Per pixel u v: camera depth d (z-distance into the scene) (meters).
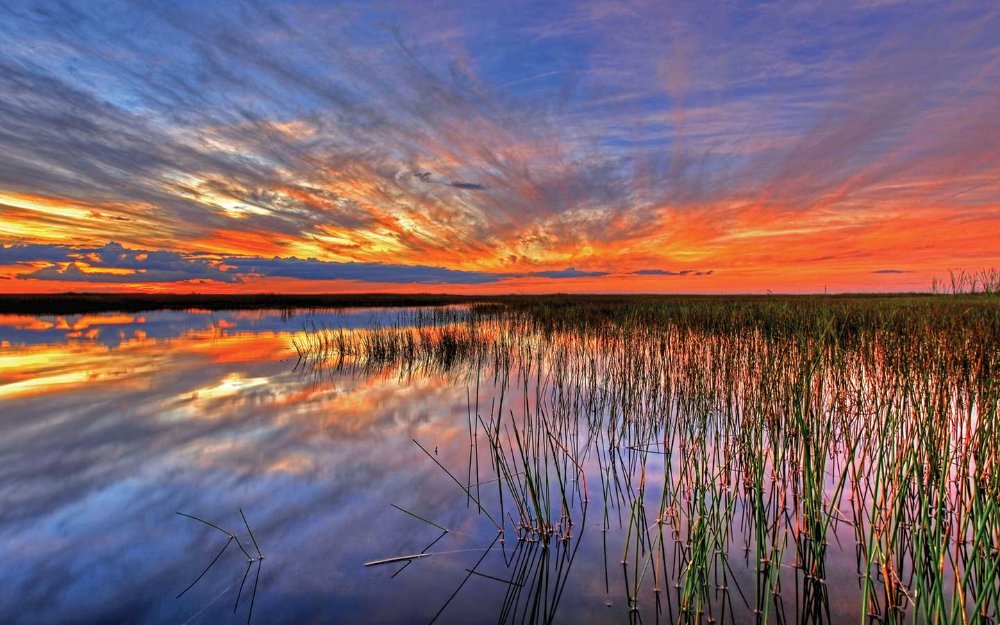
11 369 9.66
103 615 2.87
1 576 3.20
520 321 17.17
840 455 5.12
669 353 7.80
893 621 2.78
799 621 2.87
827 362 5.94
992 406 3.49
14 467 4.88
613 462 4.80
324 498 4.31
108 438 5.72
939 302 10.96
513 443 5.72
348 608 2.98
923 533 2.99
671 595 3.10
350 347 12.98
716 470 4.86
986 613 2.66
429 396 7.89
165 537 3.67
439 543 3.67
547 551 3.59
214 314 24.75
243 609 2.95
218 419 6.49
